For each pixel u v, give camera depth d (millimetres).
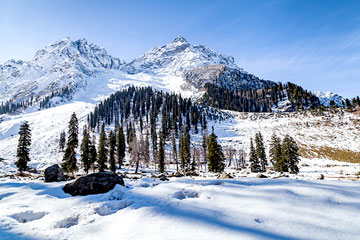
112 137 52250
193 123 115000
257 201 7941
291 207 7141
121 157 58000
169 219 6410
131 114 144000
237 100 180125
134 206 7969
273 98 166750
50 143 90812
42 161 64062
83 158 44438
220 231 5469
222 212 6984
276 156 48094
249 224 5934
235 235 5207
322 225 5719
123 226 6277
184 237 5227
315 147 72938
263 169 55844
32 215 7531
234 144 86625
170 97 150750
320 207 7004
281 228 5613
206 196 9055
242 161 67500
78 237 5762
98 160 46219
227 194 9109
